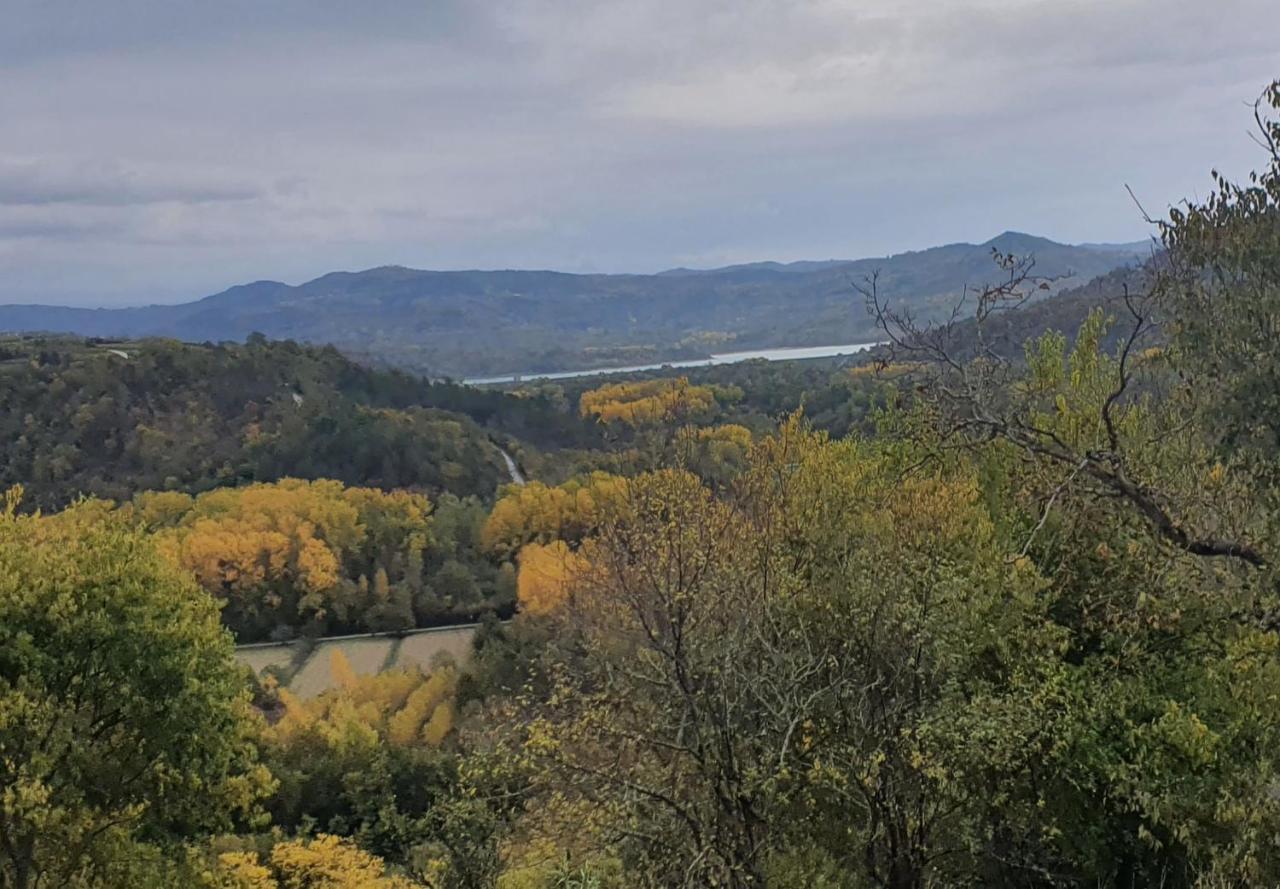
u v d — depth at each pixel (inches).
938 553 369.1
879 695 318.7
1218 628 323.6
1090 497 308.5
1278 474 272.1
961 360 322.0
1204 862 291.0
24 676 419.8
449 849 343.9
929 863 323.3
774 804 307.6
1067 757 322.0
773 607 343.9
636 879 298.5
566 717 313.6
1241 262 276.5
